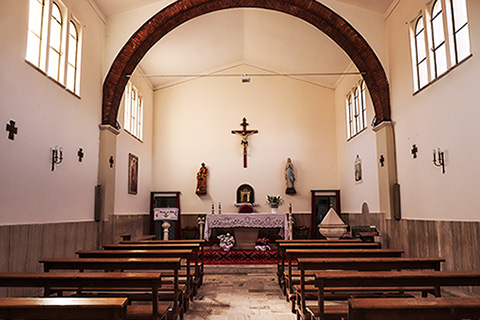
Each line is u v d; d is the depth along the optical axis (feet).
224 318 18.16
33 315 8.85
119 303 8.84
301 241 26.73
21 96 21.20
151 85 51.37
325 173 51.19
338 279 12.81
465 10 22.75
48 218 23.98
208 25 40.83
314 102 52.13
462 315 8.53
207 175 51.19
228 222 39.29
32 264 21.74
